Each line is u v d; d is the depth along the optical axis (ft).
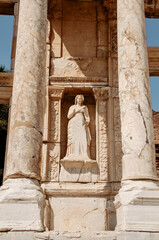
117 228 30.27
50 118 45.27
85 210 41.04
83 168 42.98
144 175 30.66
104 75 47.73
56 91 46.26
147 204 29.22
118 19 37.99
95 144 45.42
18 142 31.45
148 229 28.07
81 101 46.16
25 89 33.42
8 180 30.40
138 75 34.50
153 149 32.35
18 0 51.47
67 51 48.49
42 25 36.65
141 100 33.55
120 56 36.09
